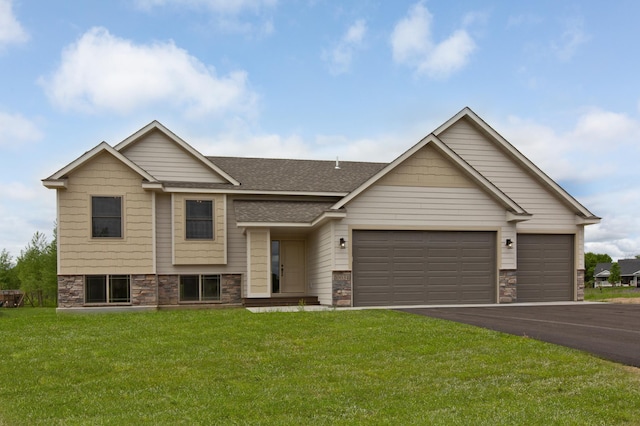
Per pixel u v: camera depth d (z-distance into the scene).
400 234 17.33
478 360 8.16
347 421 5.64
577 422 5.39
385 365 8.06
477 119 19.81
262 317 12.98
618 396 6.14
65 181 17.80
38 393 7.01
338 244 16.77
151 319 13.19
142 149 19.64
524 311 14.45
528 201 19.86
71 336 10.81
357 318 12.59
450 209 17.61
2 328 12.07
